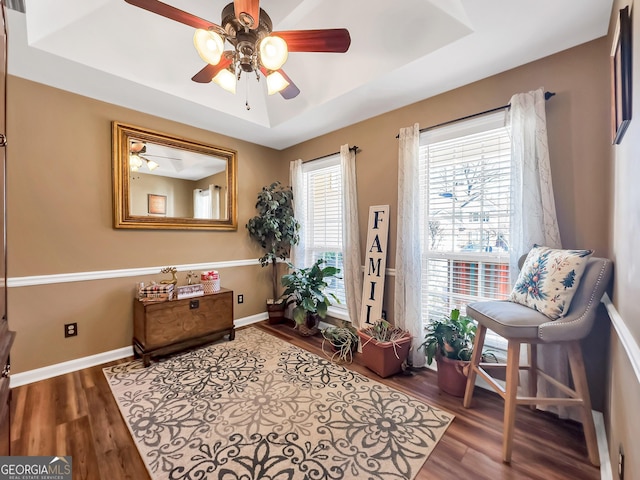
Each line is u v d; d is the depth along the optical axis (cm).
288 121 305
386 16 191
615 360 135
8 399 94
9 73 214
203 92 262
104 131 260
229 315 309
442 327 216
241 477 135
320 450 152
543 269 157
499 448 155
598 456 145
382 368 231
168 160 299
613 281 141
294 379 227
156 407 189
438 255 250
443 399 202
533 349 185
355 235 302
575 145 181
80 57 200
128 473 138
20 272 221
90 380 226
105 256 262
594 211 175
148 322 253
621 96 113
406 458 147
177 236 309
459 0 161
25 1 166
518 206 196
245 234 368
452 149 242
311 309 305
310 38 155
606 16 158
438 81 226
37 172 228
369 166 296
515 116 196
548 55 192
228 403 194
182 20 148
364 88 238
